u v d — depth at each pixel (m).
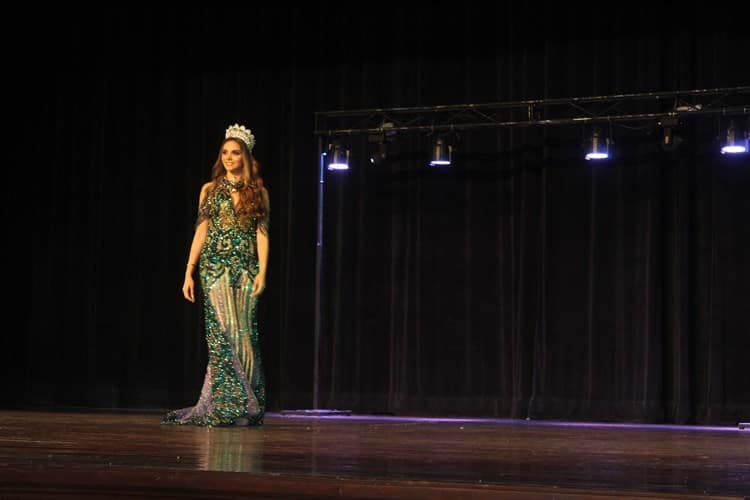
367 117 8.20
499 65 7.96
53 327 8.91
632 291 7.53
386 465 2.62
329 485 2.24
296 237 8.37
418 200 8.09
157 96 8.82
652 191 7.49
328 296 8.27
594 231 7.62
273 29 8.55
